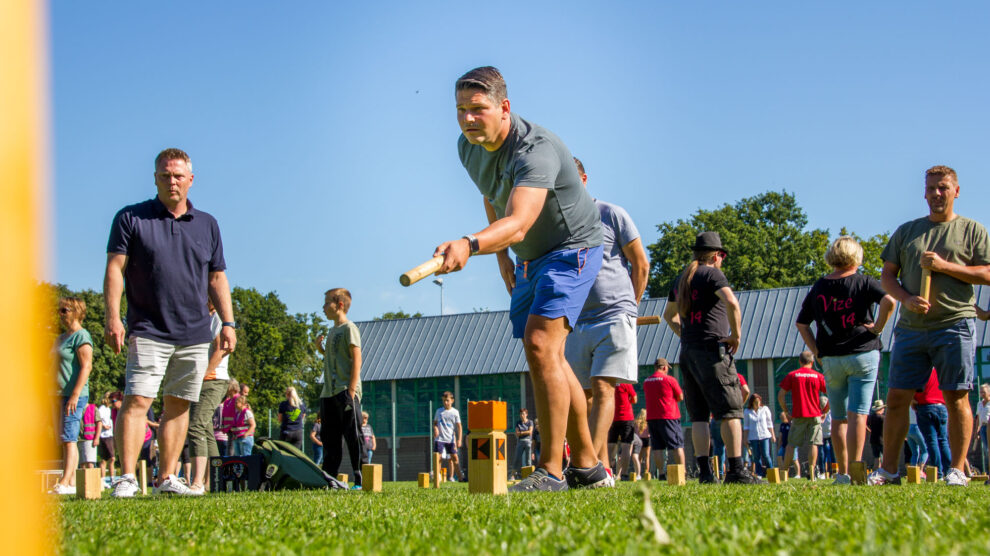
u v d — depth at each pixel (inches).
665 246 2155.5
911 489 195.9
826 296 285.4
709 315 296.0
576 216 183.9
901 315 257.6
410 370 1518.2
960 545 66.0
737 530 76.7
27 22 32.3
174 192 237.0
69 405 290.5
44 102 32.9
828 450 692.7
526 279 192.2
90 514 129.0
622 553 64.8
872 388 279.6
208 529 101.3
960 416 246.4
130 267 235.3
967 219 251.8
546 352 179.3
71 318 292.7
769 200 2283.5
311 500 167.5
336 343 347.3
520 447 791.7
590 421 249.6
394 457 1453.0
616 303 251.3
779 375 1290.6
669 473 277.1
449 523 99.0
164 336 235.0
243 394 547.8
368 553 70.7
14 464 32.9
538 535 79.2
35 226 32.8
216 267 255.9
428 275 133.1
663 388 439.2
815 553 62.8
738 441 293.1
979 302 1178.0
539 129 181.5
